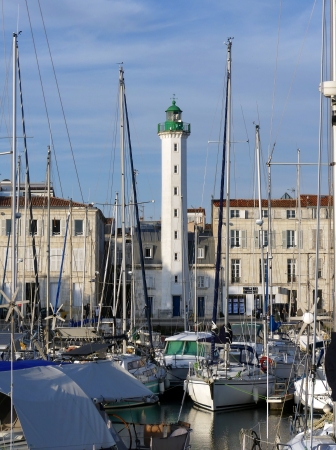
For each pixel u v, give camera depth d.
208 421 33.19
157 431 23.11
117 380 23.77
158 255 97.06
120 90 47.41
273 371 38.47
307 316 19.34
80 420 19.78
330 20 16.20
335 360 15.80
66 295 82.06
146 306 44.44
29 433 18.77
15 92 32.31
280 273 89.50
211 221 102.31
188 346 43.91
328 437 18.05
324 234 81.38
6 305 22.48
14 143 31.30
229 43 42.44
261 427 30.98
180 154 97.50
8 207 84.75
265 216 91.75
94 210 84.00
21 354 33.97
